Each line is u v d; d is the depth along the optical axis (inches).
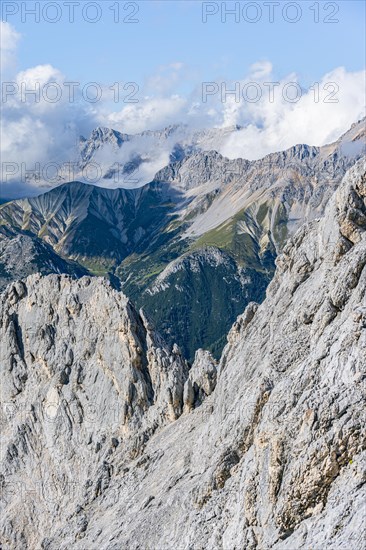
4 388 6771.7
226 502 3132.4
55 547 4785.9
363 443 2491.4
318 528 2412.6
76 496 5565.9
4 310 6943.9
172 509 3887.8
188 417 5285.4
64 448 6136.8
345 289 3267.7
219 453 3535.9
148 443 5334.6
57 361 6422.2
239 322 5044.3
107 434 5826.8
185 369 5925.2
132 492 4785.9
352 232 3572.8
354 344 2728.8
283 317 4133.9
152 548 3710.6
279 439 2657.5
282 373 3472.0
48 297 6688.0
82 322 6422.2
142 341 6038.4
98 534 4512.8
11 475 6358.3
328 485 2516.0
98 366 6176.2
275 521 2605.8
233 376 4416.8
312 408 2605.8
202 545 3061.0
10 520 6141.7
